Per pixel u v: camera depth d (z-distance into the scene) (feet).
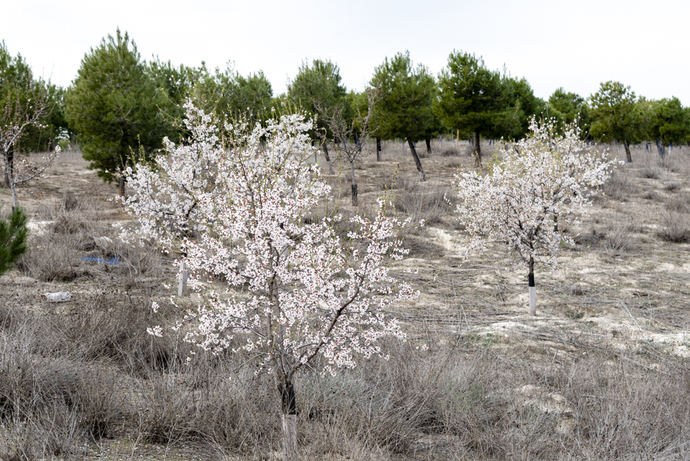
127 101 59.11
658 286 40.75
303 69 80.89
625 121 97.60
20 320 22.50
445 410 18.81
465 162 88.69
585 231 55.62
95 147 60.03
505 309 35.22
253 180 15.74
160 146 62.64
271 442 16.08
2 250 17.89
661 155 108.06
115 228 48.26
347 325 15.21
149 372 19.07
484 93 82.48
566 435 17.84
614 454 16.24
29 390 16.24
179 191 32.76
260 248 14.75
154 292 31.58
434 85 86.79
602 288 40.22
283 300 15.15
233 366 19.60
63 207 52.65
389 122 75.92
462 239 52.49
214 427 16.29
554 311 34.86
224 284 30.48
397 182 73.97
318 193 16.90
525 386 21.67
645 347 27.91
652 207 67.51
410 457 16.31
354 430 17.06
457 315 32.91
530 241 34.86
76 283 32.53
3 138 44.27
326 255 15.16
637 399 19.24
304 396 18.57
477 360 22.95
